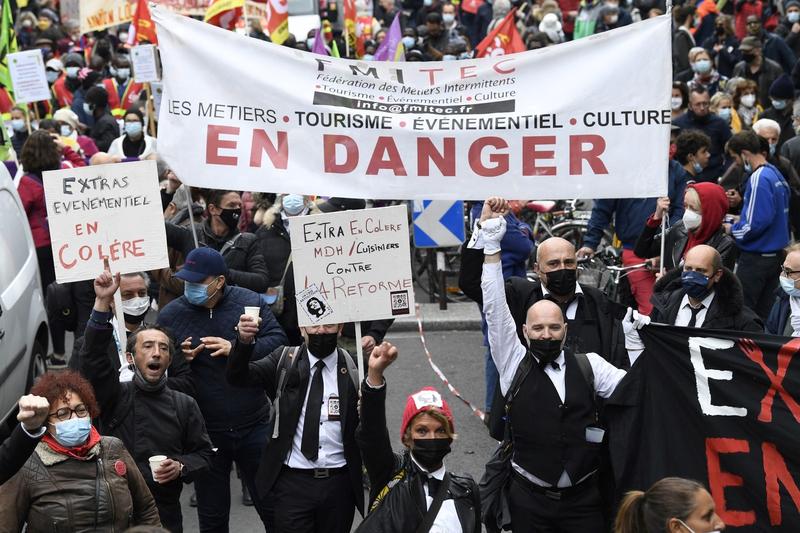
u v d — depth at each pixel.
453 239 12.84
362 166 7.56
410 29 23.86
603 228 10.62
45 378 5.57
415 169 7.54
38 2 28.64
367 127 7.53
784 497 6.04
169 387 7.41
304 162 7.57
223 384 7.46
